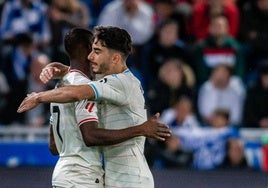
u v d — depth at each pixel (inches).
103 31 719.7
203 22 1750.7
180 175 1290.6
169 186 1226.6
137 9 1737.2
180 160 1396.4
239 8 1781.5
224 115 1491.1
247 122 1562.5
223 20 1685.5
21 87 1608.0
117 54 723.4
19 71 1648.6
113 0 1830.7
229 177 1285.7
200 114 1577.3
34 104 687.7
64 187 718.5
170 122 1491.1
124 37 724.7
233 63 1672.0
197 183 1242.6
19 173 1302.9
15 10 1723.7
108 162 725.9
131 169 721.6
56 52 1653.5
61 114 733.9
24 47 1658.5
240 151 1385.3
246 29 1758.1
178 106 1488.7
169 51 1673.2
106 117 722.8
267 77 1579.7
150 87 1562.5
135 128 708.0
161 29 1680.6
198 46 1670.8
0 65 1659.7
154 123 711.7
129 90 717.9
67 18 1686.8
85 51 743.1
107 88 705.6
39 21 1700.3
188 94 1566.2
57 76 745.6
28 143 1413.6
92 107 711.7
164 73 1562.5
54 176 729.0
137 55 1695.4
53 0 1701.5
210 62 1667.1
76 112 717.3
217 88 1596.9
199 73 1657.2
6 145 1414.9
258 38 1729.8
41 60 1576.0
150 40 1720.0
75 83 721.6
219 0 1752.0
